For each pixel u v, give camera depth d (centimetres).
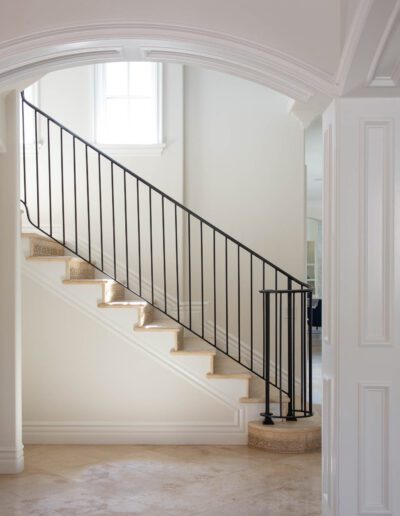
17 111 495
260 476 486
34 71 395
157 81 702
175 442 579
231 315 700
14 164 494
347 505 362
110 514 411
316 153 1008
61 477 484
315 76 364
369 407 366
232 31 366
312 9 365
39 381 582
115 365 581
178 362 580
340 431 364
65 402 581
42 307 581
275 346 629
